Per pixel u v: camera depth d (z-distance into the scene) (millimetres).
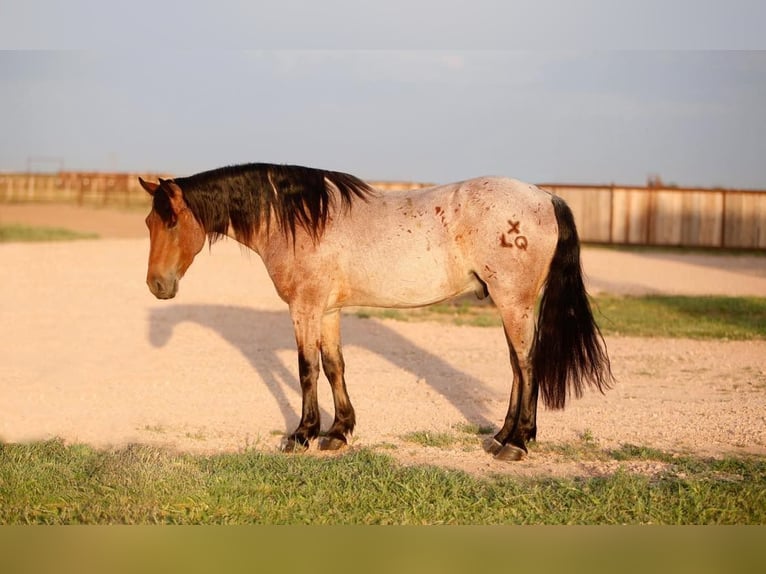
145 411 8062
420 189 6836
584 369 6453
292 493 5602
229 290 16406
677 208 28031
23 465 6043
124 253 21484
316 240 6621
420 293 6605
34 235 25797
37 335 11867
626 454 6637
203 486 5715
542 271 6414
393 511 5289
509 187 6469
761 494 5469
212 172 6816
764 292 17312
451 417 7898
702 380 9555
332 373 6980
